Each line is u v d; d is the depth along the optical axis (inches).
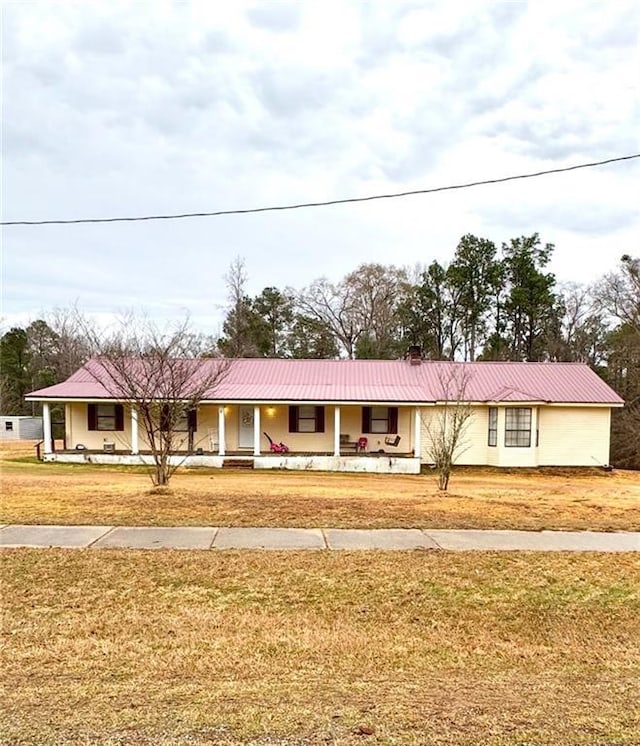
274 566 236.1
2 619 182.4
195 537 280.8
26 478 552.4
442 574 231.8
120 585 213.3
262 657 160.2
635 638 181.8
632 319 1256.2
